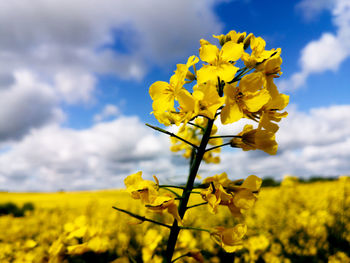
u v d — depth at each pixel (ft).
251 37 0.29
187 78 0.30
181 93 0.24
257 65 0.27
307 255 0.84
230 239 0.26
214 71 0.25
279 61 0.28
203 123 0.37
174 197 0.27
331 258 0.78
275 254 0.80
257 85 0.25
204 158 0.52
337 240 0.96
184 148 0.56
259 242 0.78
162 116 0.27
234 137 0.28
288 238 0.97
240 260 0.76
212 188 0.25
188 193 0.27
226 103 0.24
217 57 0.26
